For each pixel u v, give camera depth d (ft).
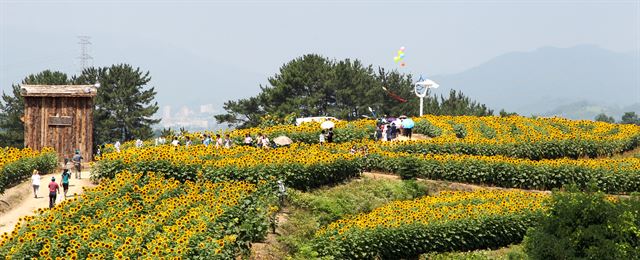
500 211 96.68
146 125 295.28
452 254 87.71
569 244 69.97
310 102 287.69
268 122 168.96
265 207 89.15
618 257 67.41
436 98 311.47
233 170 103.65
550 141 141.79
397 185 115.85
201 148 119.03
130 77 298.76
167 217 79.15
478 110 294.05
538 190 121.90
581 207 71.41
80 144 141.38
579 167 121.90
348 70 304.09
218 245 70.13
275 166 105.19
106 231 75.05
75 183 115.24
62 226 77.92
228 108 304.71
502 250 92.63
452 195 109.60
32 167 120.47
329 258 79.77
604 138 147.95
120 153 113.19
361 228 85.10
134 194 90.43
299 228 90.27
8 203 102.63
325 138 149.28
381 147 136.15
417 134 169.68
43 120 140.97
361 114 300.40
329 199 101.96
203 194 89.25
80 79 294.66
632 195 73.67
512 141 140.87
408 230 87.86
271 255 79.56
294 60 312.50
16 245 70.59
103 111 290.56
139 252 68.23
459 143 138.41
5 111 290.76
